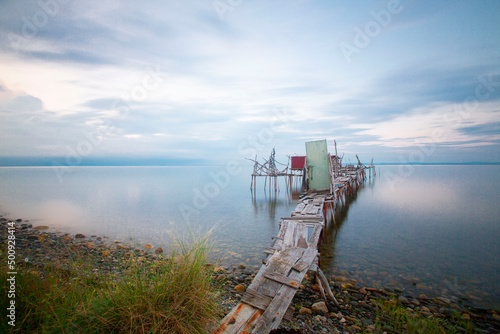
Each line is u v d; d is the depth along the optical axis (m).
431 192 31.33
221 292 5.76
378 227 14.48
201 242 5.12
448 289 7.12
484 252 10.20
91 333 3.16
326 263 9.01
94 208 21.61
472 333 5.05
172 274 3.97
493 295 6.79
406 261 9.23
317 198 13.20
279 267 5.66
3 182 58.53
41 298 3.46
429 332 4.74
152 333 3.26
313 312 5.49
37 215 18.66
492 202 23.05
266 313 4.23
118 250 10.05
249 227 14.64
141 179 69.69
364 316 5.44
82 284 4.06
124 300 3.50
